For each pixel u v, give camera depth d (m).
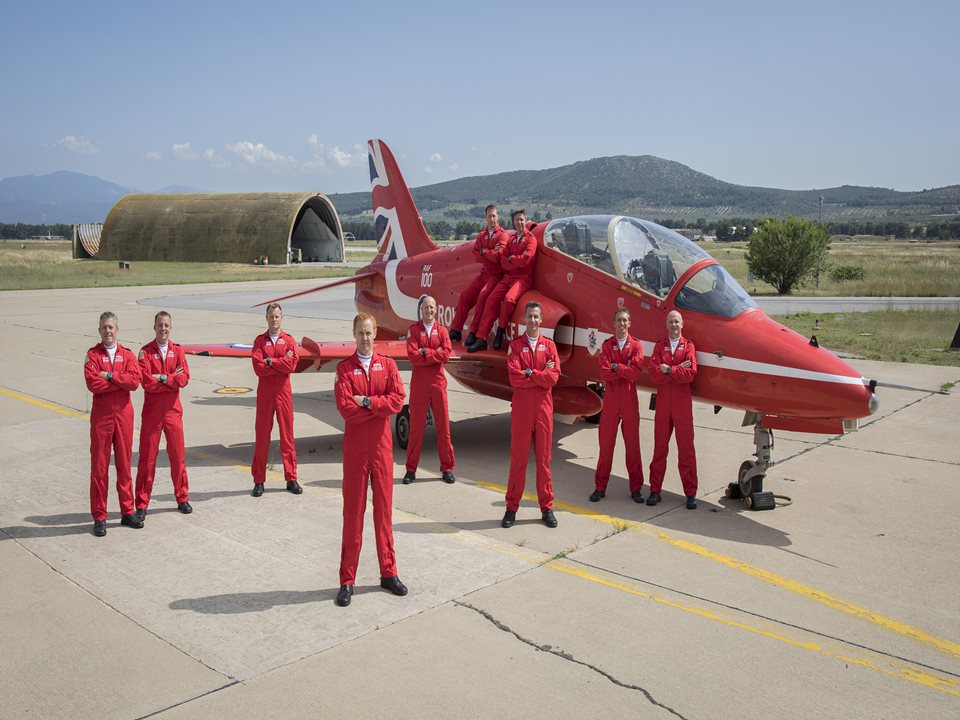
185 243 62.91
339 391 4.82
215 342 18.23
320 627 4.54
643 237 7.80
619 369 6.86
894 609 4.87
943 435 9.57
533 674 4.03
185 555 5.68
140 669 4.07
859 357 15.66
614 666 4.12
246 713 3.67
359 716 3.65
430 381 7.49
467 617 4.68
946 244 147.12
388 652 4.26
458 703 3.76
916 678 4.05
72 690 3.87
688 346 6.86
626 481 7.80
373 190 12.56
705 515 6.70
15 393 11.90
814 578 5.34
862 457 8.59
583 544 5.95
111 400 6.08
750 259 34.81
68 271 49.94
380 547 5.00
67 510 6.71
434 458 8.62
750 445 9.20
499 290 8.76
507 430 9.95
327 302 30.39
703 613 4.77
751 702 3.80
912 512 6.76
